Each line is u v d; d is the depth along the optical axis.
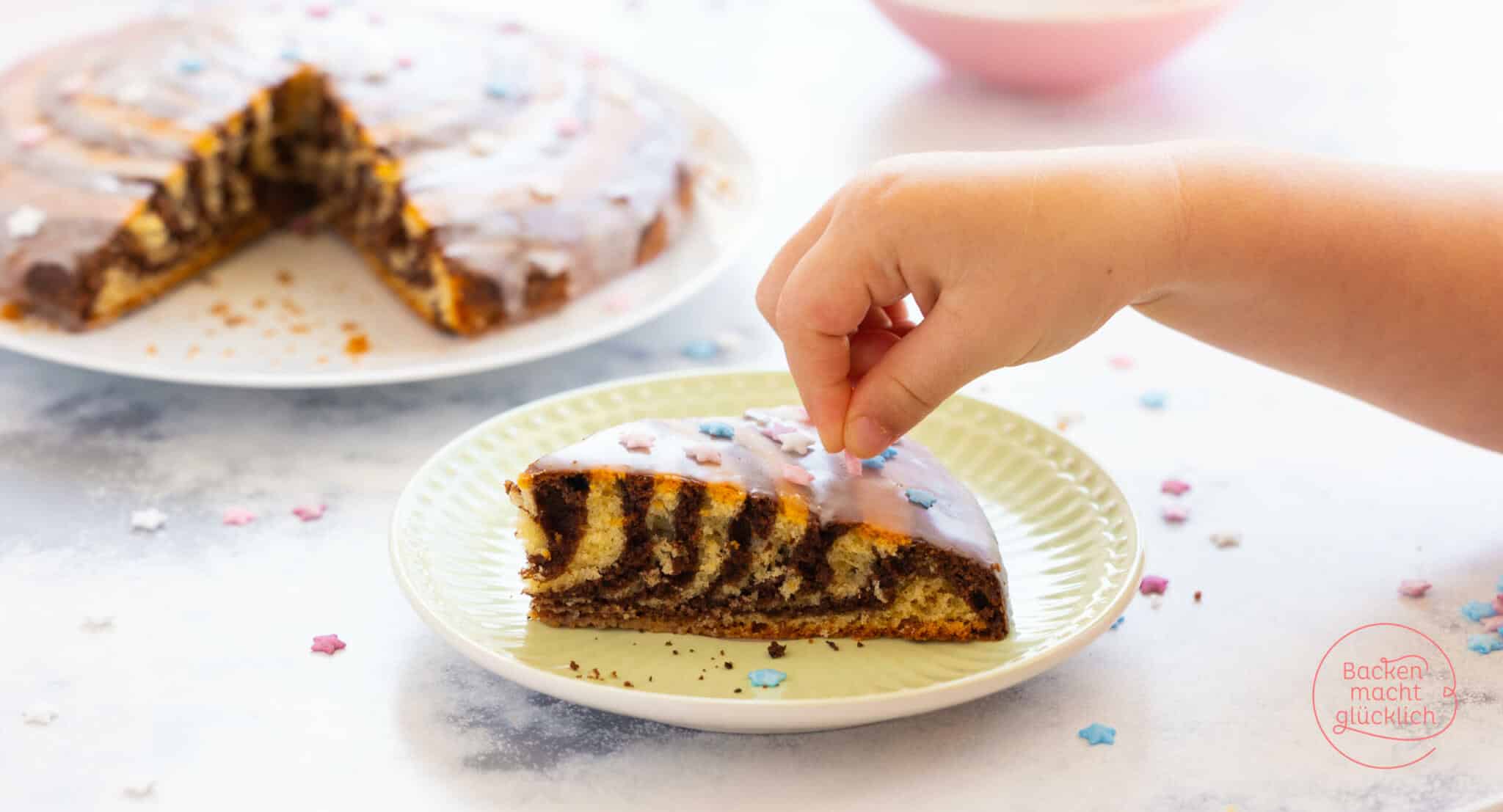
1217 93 1.02
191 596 0.64
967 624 0.61
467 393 0.76
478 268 0.79
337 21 0.97
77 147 0.85
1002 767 0.58
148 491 0.69
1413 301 0.62
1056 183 0.58
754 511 0.62
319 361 0.78
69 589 0.64
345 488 0.69
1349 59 1.08
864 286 0.58
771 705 0.56
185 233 0.84
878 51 1.09
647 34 1.12
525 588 0.62
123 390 0.75
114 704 0.59
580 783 0.57
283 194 0.91
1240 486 0.70
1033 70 0.97
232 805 0.56
